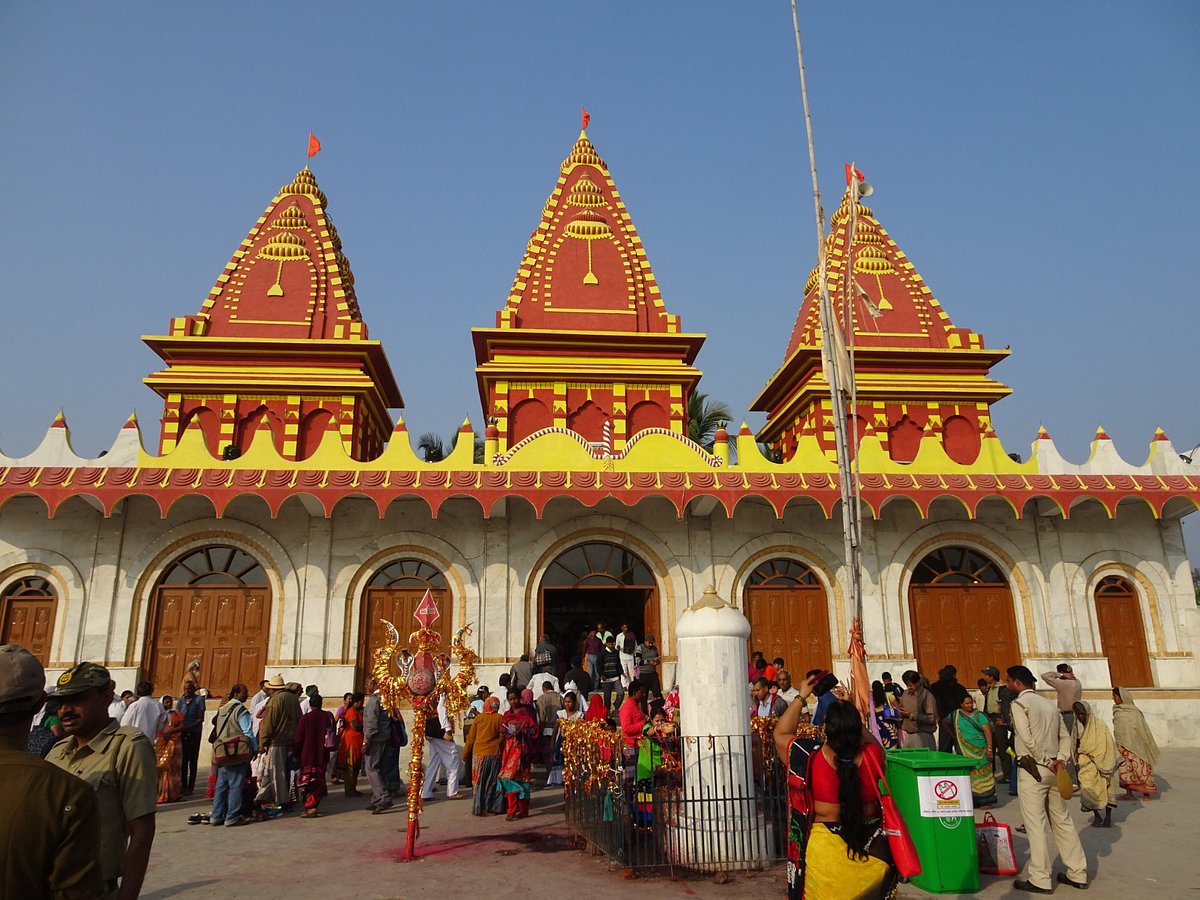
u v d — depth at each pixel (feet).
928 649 64.18
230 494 55.72
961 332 93.91
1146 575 65.62
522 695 46.16
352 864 30.96
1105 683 62.49
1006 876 29.09
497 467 59.98
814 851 18.21
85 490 54.80
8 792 10.49
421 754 33.01
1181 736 59.67
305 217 98.22
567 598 85.10
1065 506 60.75
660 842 30.22
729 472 60.90
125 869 14.74
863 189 37.86
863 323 93.45
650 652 56.49
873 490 60.13
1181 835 34.86
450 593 61.93
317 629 59.62
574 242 94.99
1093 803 36.24
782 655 63.21
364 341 87.15
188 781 47.70
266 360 87.51
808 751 19.94
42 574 58.75
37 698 11.57
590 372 86.12
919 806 26.91
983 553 66.08
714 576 63.77
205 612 59.93
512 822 38.83
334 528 61.77
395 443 60.39
